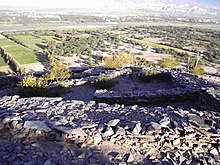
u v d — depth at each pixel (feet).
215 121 18.31
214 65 127.95
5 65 136.56
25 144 15.42
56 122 17.10
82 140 15.88
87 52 169.17
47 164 13.76
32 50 176.65
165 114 19.04
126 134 16.26
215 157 15.52
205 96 29.27
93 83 39.37
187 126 16.81
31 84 36.19
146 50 181.06
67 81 39.55
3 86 43.42
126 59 62.54
